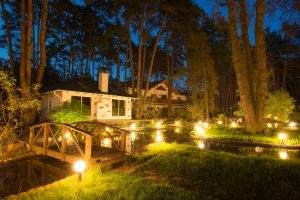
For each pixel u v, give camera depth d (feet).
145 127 62.85
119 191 15.39
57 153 25.43
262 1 43.39
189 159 22.16
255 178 17.40
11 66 61.93
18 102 31.19
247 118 43.75
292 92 167.94
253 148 33.55
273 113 66.90
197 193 14.94
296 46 128.57
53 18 90.27
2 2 61.05
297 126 67.10
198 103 90.22
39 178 21.79
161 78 157.99
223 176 18.30
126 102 75.56
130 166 23.04
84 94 63.98
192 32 84.07
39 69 52.37
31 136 29.66
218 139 38.73
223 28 52.54
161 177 18.98
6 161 26.23
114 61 124.98
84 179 17.95
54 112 41.73
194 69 88.28
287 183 16.28
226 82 161.27
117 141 38.58
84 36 106.73
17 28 88.07
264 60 43.16
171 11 77.61
